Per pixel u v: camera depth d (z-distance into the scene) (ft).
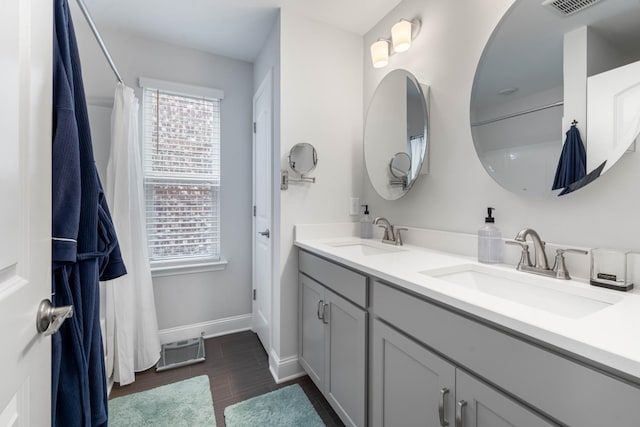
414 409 3.02
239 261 8.20
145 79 6.93
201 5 5.82
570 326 1.87
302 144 5.96
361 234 6.35
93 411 3.00
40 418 1.91
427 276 3.11
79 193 2.63
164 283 7.34
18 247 1.67
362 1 5.66
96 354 3.03
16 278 1.66
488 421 2.26
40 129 1.94
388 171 5.86
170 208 7.43
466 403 2.43
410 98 5.31
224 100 7.91
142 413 4.83
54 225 2.45
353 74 6.65
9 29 1.57
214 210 7.93
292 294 5.97
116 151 5.72
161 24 6.47
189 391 5.42
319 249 4.93
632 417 1.53
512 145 3.76
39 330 1.89
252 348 7.14
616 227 2.89
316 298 5.17
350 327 4.12
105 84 6.49
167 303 7.38
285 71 5.87
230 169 8.04
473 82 4.23
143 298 6.18
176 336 7.45
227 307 8.07
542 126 3.44
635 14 2.76
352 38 6.64
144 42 6.99
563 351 1.84
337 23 6.33
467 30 4.39
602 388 1.64
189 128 7.58
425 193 5.15
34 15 1.85
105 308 5.55
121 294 5.65
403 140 5.47
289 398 5.24
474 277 3.74
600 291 2.64
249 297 8.34
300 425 4.57
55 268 2.51
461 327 2.48
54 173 2.48
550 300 2.98
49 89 2.06
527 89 3.59
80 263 2.87
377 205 6.34
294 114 5.96
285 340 5.91
